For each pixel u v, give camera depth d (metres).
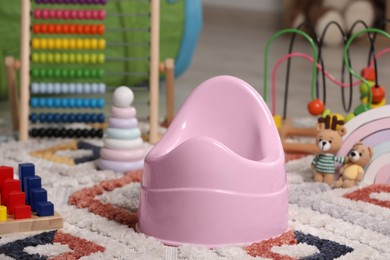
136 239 1.38
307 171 1.86
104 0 2.21
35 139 2.17
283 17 5.07
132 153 1.84
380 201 1.63
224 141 1.56
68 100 2.20
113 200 1.62
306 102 2.77
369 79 2.12
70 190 1.71
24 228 1.41
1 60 2.48
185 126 1.54
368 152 1.74
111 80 2.69
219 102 1.56
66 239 1.39
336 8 4.45
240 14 5.27
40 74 2.21
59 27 2.21
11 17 2.46
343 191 1.70
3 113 2.51
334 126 1.76
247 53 3.94
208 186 1.34
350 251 1.36
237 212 1.35
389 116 1.75
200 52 3.92
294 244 1.38
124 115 1.85
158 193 1.38
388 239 1.42
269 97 2.84
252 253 1.33
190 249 1.33
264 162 1.39
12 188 1.46
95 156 1.99
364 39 4.42
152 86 2.18
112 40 2.60
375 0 4.46
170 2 2.67
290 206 1.60
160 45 2.72
